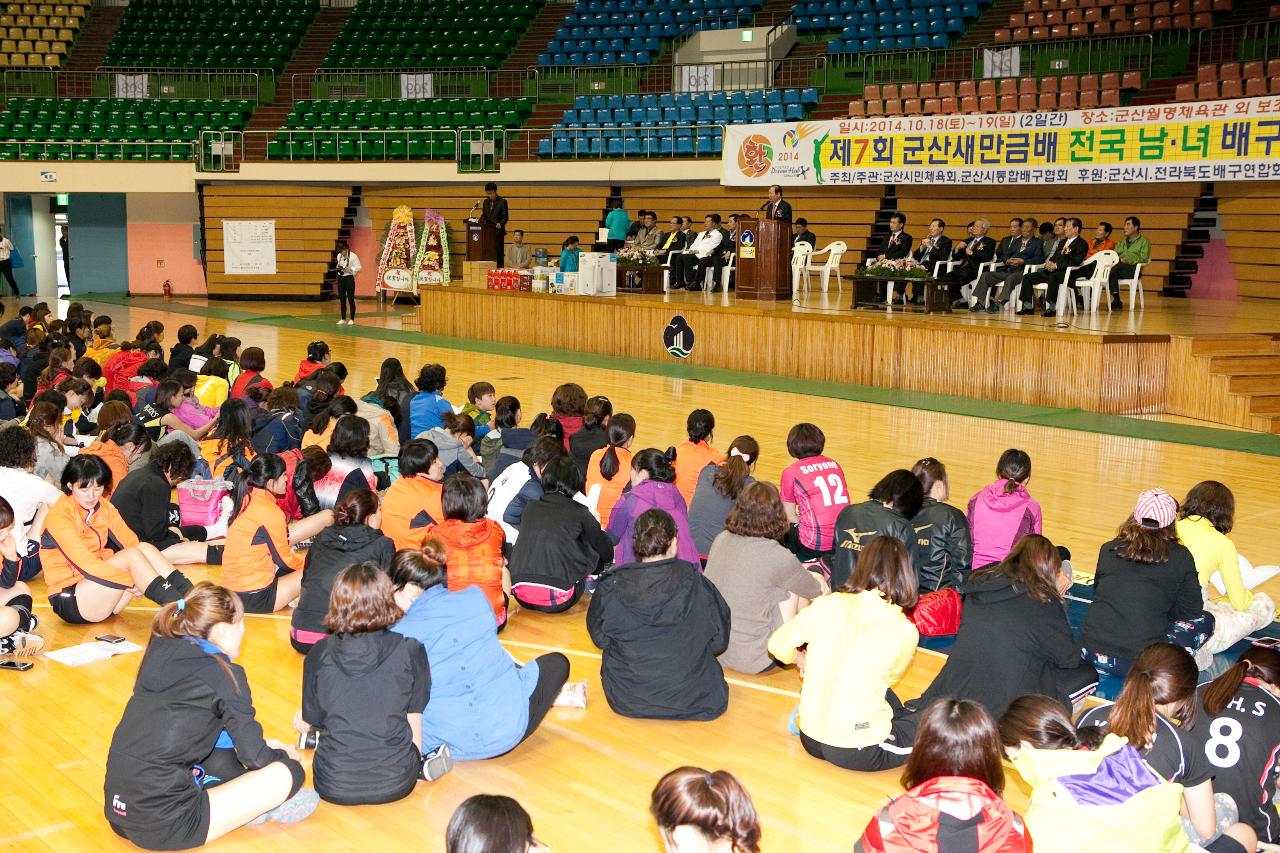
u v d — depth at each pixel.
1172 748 3.78
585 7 27.39
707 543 6.95
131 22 29.38
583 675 5.87
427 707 4.76
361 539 5.84
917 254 16.38
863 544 5.98
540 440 7.20
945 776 3.18
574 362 16.64
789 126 20.23
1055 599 4.75
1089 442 11.41
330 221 26.09
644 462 6.48
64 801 4.51
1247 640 6.27
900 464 10.37
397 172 24.98
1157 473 10.18
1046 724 3.43
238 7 29.67
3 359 12.19
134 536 6.48
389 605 4.46
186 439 8.48
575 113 24.39
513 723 4.84
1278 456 10.88
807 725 4.84
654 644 5.24
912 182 18.97
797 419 12.47
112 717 5.26
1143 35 20.33
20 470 6.91
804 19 24.92
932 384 14.20
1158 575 5.46
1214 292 18.86
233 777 4.41
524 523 6.58
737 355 15.98
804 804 4.57
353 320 21.64
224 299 26.50
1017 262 15.51
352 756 4.42
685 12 26.56
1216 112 15.95
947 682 4.80
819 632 4.82
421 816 4.44
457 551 6.14
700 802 2.75
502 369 15.98
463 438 8.37
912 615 6.20
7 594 6.22
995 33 22.48
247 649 6.07
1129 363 12.89
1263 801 3.92
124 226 28.00
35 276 28.44
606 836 4.31
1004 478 6.71
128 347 11.85
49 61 28.78
